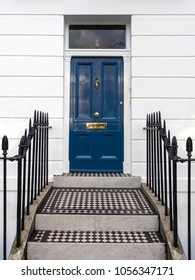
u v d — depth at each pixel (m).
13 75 5.10
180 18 5.14
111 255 3.28
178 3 5.14
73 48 5.53
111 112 5.48
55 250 3.27
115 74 5.50
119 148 5.44
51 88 5.12
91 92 5.49
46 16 5.16
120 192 4.67
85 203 4.14
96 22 5.45
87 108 5.50
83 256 3.27
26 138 3.27
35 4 5.15
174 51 5.12
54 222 3.70
